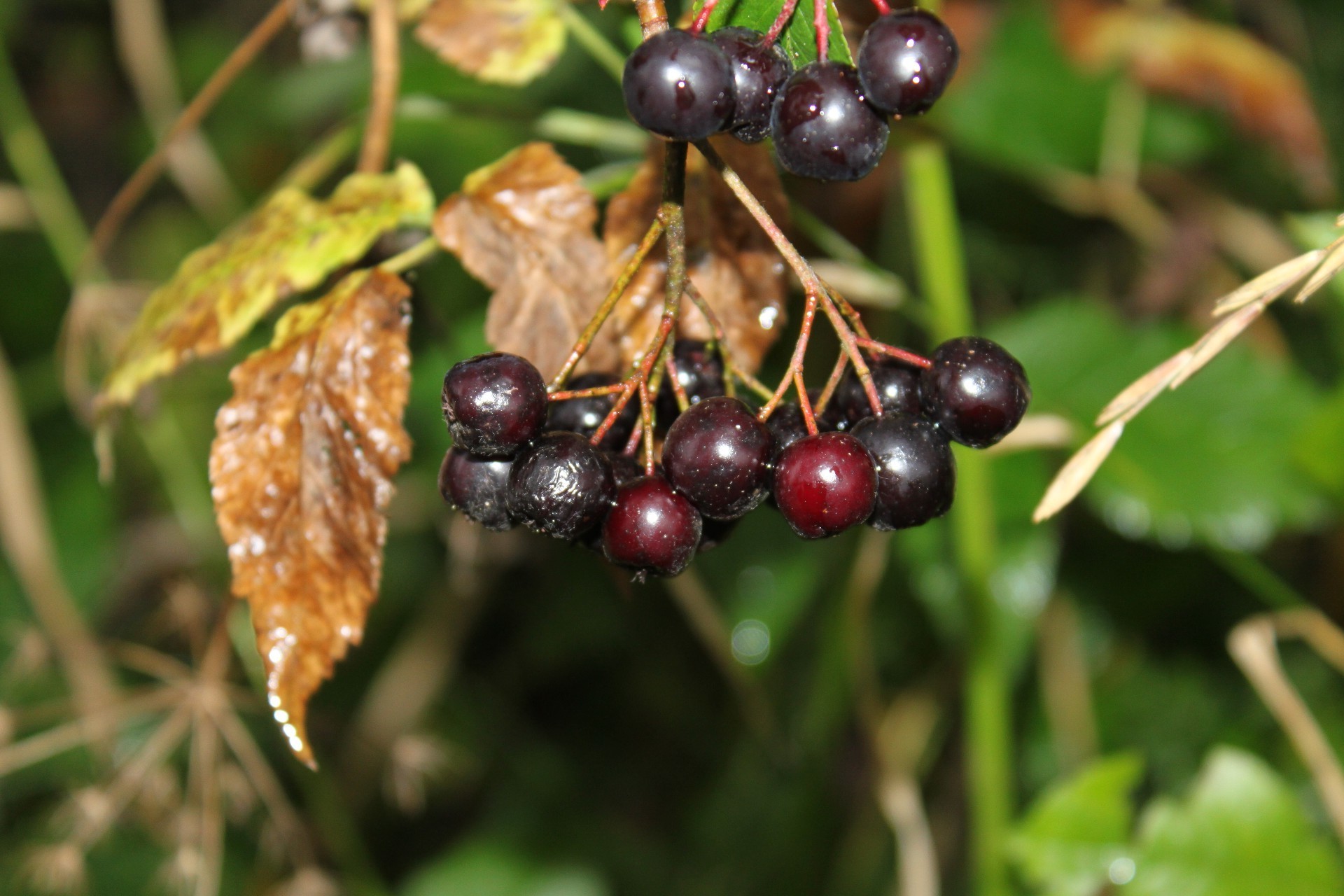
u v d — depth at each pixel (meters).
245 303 0.34
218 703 0.39
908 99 0.29
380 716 0.58
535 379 0.30
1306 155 0.50
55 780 0.52
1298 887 0.39
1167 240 0.53
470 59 0.36
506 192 0.33
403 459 0.33
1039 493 0.43
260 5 0.70
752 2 0.31
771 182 0.34
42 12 0.76
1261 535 0.41
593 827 0.61
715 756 0.65
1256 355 0.43
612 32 0.49
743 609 0.47
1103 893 0.40
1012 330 0.44
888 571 0.54
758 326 0.33
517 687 0.66
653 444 0.31
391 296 0.33
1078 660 0.52
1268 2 0.54
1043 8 0.49
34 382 0.58
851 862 0.56
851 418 0.32
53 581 0.49
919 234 0.41
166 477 0.51
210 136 0.65
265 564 0.32
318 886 0.43
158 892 0.51
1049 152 0.48
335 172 0.58
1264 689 0.40
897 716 0.53
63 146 0.75
